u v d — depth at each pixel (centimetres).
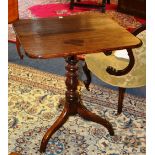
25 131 204
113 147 193
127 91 255
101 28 178
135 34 179
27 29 172
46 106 232
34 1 481
